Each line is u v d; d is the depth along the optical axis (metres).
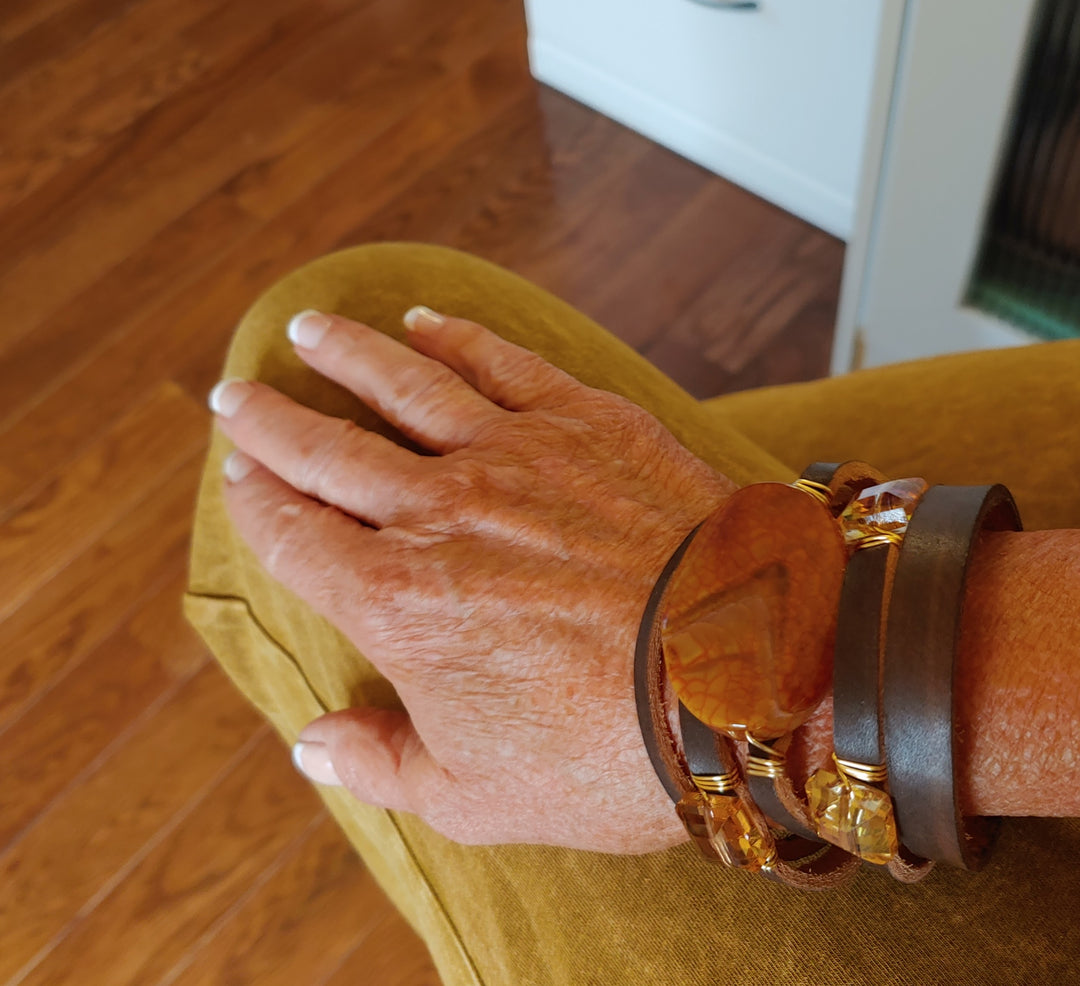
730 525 0.20
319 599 0.26
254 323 0.31
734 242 0.78
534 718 0.23
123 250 0.81
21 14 0.93
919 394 0.34
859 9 0.62
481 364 0.29
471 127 0.85
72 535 0.69
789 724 0.19
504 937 0.26
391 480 0.26
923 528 0.18
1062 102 0.46
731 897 0.23
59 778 0.62
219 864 0.59
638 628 0.23
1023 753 0.17
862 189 0.55
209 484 0.32
